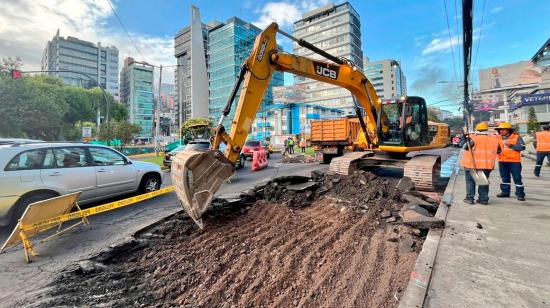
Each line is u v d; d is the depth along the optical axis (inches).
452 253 137.0
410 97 339.6
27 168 202.7
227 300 109.0
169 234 171.3
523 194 240.4
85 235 185.8
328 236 171.3
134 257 145.4
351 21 3540.8
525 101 1582.2
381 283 118.3
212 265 135.0
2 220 188.7
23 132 1144.8
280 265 134.5
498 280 112.0
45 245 170.1
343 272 128.3
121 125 912.3
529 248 142.2
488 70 2536.9
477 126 243.9
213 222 193.0
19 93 1079.6
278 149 1411.2
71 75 3750.0
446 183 350.0
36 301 107.5
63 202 175.5
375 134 370.9
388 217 201.3
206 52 3634.4
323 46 3686.0
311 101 3644.2
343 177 304.0
